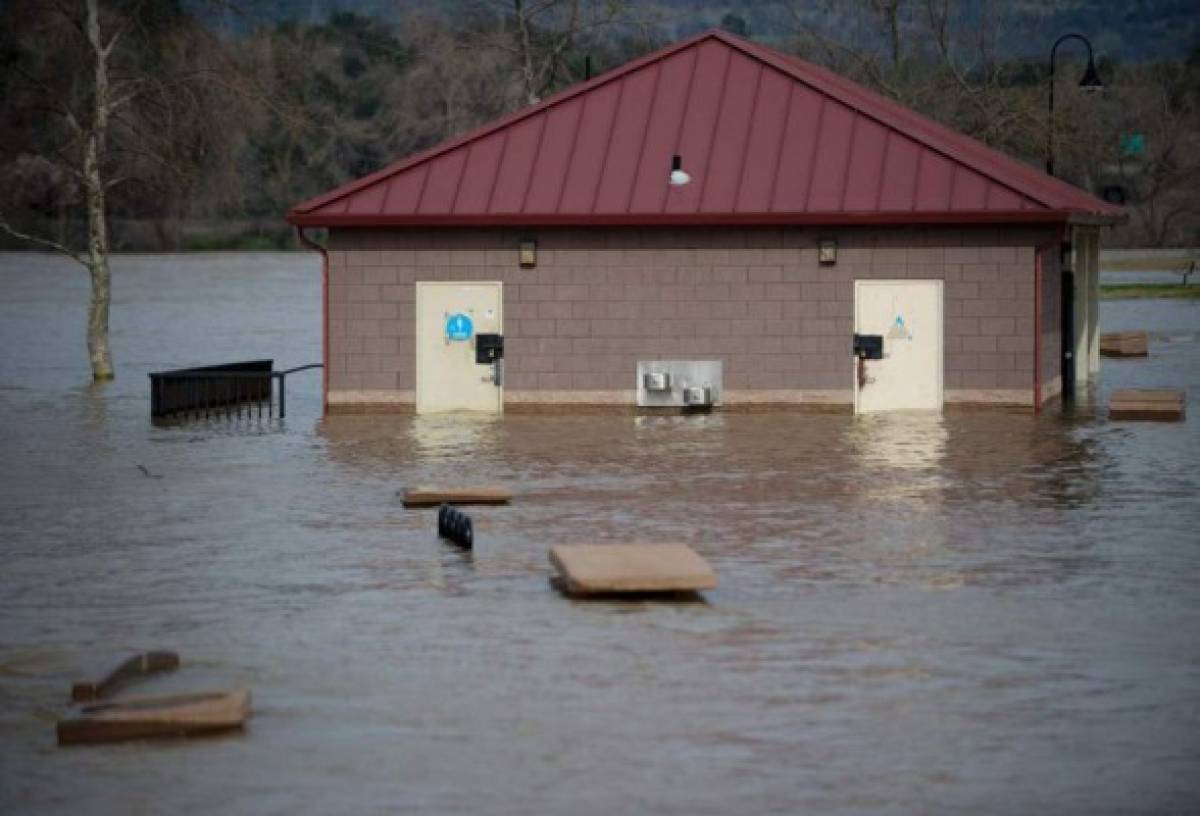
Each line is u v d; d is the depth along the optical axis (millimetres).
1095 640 18641
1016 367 41312
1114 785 14078
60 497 29516
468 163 42812
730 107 43531
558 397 42094
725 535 25172
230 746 15156
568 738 15273
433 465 33156
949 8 80625
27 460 34469
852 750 14914
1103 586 21422
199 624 19734
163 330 77750
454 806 13656
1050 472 31516
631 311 41875
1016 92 81000
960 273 41219
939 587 21391
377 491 29922
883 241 41344
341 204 42125
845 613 19938
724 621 19531
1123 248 142250
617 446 35781
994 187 41156
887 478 30859
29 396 48469
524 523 26375
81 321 83812
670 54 44781
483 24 77125
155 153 52094
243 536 25531
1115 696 16500
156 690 16953
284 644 18703
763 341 41688
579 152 42844
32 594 21484
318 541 25047
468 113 91875
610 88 44219
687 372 41812
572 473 31828
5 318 86188
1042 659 17844
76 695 16594
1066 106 80875
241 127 58250
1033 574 22188
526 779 14242
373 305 42312
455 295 42156
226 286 116375
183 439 37875
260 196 137250
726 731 15445
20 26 52781
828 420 40312
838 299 41469
